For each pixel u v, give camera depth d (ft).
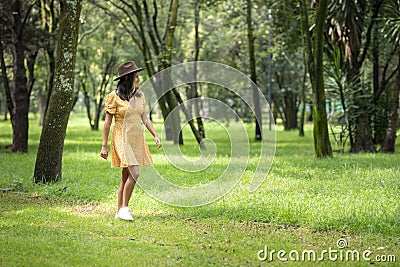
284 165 48.93
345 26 59.98
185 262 20.20
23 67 65.92
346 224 26.00
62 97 39.86
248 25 85.76
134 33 104.47
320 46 53.26
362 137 63.87
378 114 68.18
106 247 22.04
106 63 125.90
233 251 21.95
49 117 39.88
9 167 47.88
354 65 63.82
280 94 119.03
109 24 105.81
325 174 42.57
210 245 22.76
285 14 76.48
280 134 114.93
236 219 27.91
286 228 26.25
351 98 62.34
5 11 63.52
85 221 27.07
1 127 150.41
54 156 39.78
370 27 62.59
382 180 38.14
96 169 47.73
